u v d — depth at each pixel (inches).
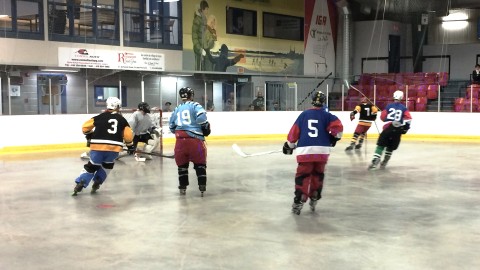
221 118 607.2
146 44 626.5
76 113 543.2
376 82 791.7
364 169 352.5
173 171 346.0
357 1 743.1
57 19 551.5
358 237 179.0
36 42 536.7
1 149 458.0
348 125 634.2
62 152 469.7
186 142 249.1
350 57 836.6
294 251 162.4
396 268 146.6
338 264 149.7
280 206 231.5
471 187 281.1
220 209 225.1
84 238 178.7
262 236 180.2
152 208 227.5
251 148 499.8
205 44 689.6
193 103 250.2
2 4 510.3
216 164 381.1
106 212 219.9
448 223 200.1
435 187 281.0
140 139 401.1
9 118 462.9
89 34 577.6
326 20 841.5
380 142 350.0
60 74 533.6
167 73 619.2
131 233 185.0
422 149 488.1
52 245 170.4
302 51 808.9
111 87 573.6
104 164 260.2
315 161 207.3
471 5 694.5
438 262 151.8
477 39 791.1
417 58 839.1
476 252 161.6
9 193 266.5
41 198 252.5
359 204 235.6
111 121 255.8
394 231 187.5
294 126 209.6
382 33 830.5
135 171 346.0
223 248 165.8
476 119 580.4
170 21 649.0
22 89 508.7
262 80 741.3
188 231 187.5
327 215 212.8
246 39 738.8
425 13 741.3
